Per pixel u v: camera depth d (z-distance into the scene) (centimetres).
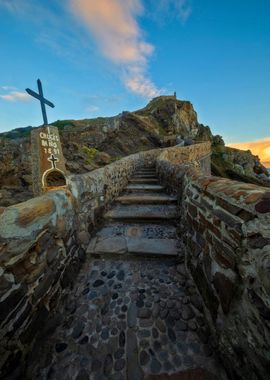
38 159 262
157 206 390
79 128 1702
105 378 118
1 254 111
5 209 125
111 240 275
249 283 97
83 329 151
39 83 254
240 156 3684
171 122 3055
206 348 133
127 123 2248
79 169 1044
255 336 92
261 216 94
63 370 123
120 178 500
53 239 174
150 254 241
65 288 188
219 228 137
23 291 126
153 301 177
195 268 190
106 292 190
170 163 486
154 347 135
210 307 147
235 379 107
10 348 111
